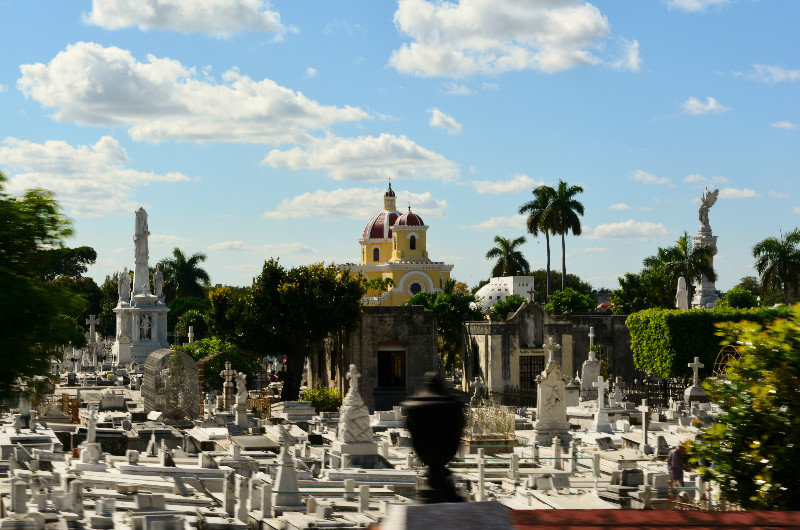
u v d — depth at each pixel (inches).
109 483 1172.5
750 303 3671.3
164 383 2095.2
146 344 3833.7
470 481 1363.2
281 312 2746.1
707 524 313.4
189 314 4431.6
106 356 4347.9
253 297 2773.1
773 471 575.8
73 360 3324.3
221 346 3053.6
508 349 3240.7
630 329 3085.6
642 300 3991.1
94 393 2721.5
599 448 1755.7
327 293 2763.3
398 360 2844.5
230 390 2448.3
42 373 754.8
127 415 2135.8
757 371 603.8
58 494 1035.3
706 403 2202.3
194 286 5674.2
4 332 717.9
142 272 3897.6
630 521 315.6
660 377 3267.7
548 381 1803.6
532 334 3267.7
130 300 4082.2
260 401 2470.5
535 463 1525.6
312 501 1098.1
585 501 1160.2
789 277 3850.9
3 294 705.0
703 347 2878.9
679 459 1219.9
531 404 2797.7
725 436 605.9
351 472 1362.0
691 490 1175.0
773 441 587.2
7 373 719.7
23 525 814.5
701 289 3988.7
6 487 1108.5
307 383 3425.2
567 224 4490.7
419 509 268.4
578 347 3491.6
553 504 1139.9
